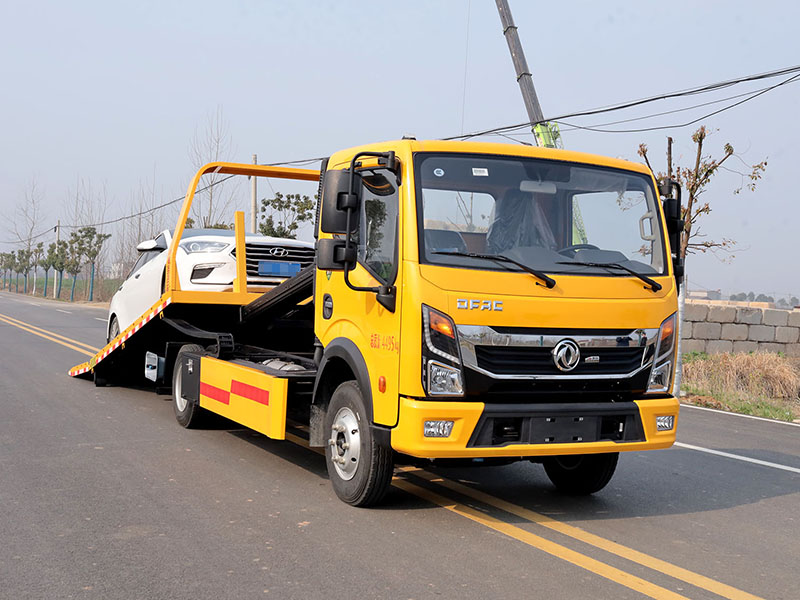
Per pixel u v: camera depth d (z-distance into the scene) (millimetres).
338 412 5980
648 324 5594
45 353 16125
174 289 8922
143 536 5008
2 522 5250
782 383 14922
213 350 8125
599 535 5352
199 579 4305
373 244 5625
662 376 5688
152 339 9984
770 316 18125
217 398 7566
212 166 8695
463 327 5121
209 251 9180
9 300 49031
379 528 5309
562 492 6574
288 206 28172
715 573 4684
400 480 6734
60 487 6133
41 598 4020
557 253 5531
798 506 6367
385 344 5352
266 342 9555
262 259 9273
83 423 8781
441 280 5133
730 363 15375
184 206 8836
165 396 10938
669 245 5973
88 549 4754
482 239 5398
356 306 5758
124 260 50625
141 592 4113
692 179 16078
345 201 5500
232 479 6504
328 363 6168
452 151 5461
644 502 6328
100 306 46188
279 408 6258
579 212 5719
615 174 5906
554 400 5395
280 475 6688
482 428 5117
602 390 5492
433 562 4668
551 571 4590
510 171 5602
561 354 5285
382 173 5621
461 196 5391
